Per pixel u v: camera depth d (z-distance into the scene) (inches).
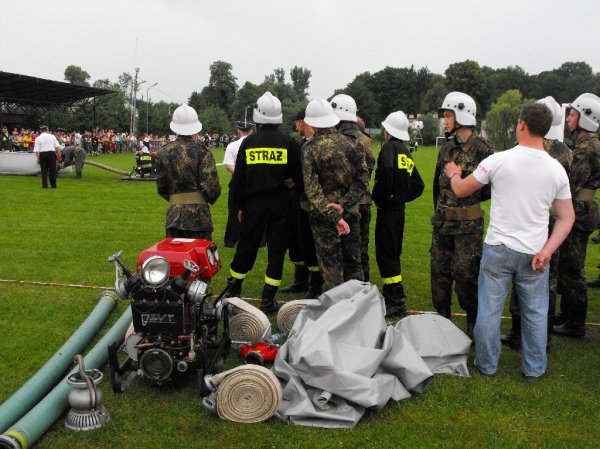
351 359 152.8
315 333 157.3
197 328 163.5
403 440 137.8
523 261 163.3
